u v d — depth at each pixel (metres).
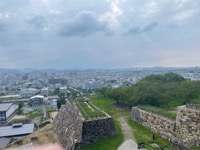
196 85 59.88
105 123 40.47
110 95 70.38
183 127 33.09
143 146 33.22
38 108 131.50
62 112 65.38
